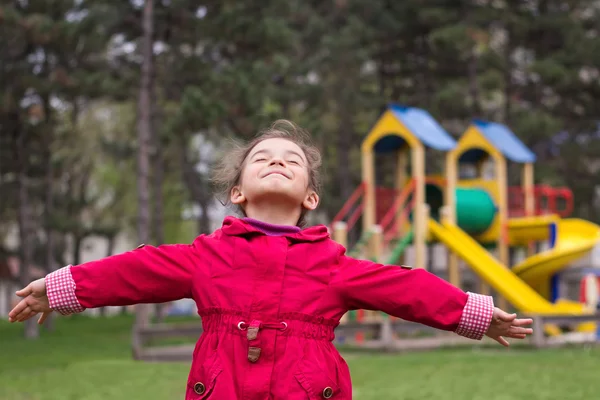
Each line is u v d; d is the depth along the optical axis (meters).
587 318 14.77
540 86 32.19
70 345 19.69
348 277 3.26
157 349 15.33
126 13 23.20
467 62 31.75
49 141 23.88
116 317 33.88
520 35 30.91
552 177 31.06
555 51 32.38
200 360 3.18
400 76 33.00
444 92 29.30
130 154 31.20
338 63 28.95
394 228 18.23
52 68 23.25
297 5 29.66
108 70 24.03
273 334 3.13
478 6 30.19
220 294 3.22
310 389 3.08
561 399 8.32
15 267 38.56
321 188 3.70
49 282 3.27
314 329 3.18
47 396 9.46
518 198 21.23
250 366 3.10
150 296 3.32
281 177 3.34
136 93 23.98
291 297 3.18
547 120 28.89
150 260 3.31
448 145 18.17
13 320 3.33
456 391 9.02
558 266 18.41
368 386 9.52
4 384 10.76
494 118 34.28
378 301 3.24
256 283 3.20
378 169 34.03
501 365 11.49
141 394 9.37
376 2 30.42
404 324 14.07
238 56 25.44
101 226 35.38
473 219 19.30
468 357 12.66
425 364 11.70
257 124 21.91
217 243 3.33
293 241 3.28
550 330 18.27
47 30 21.17
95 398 9.12
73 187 36.81
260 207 3.39
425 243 18.19
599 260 18.11
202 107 20.69
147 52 20.03
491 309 3.21
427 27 31.16
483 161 20.88
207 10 23.34
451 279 17.97
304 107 32.12
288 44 23.62
